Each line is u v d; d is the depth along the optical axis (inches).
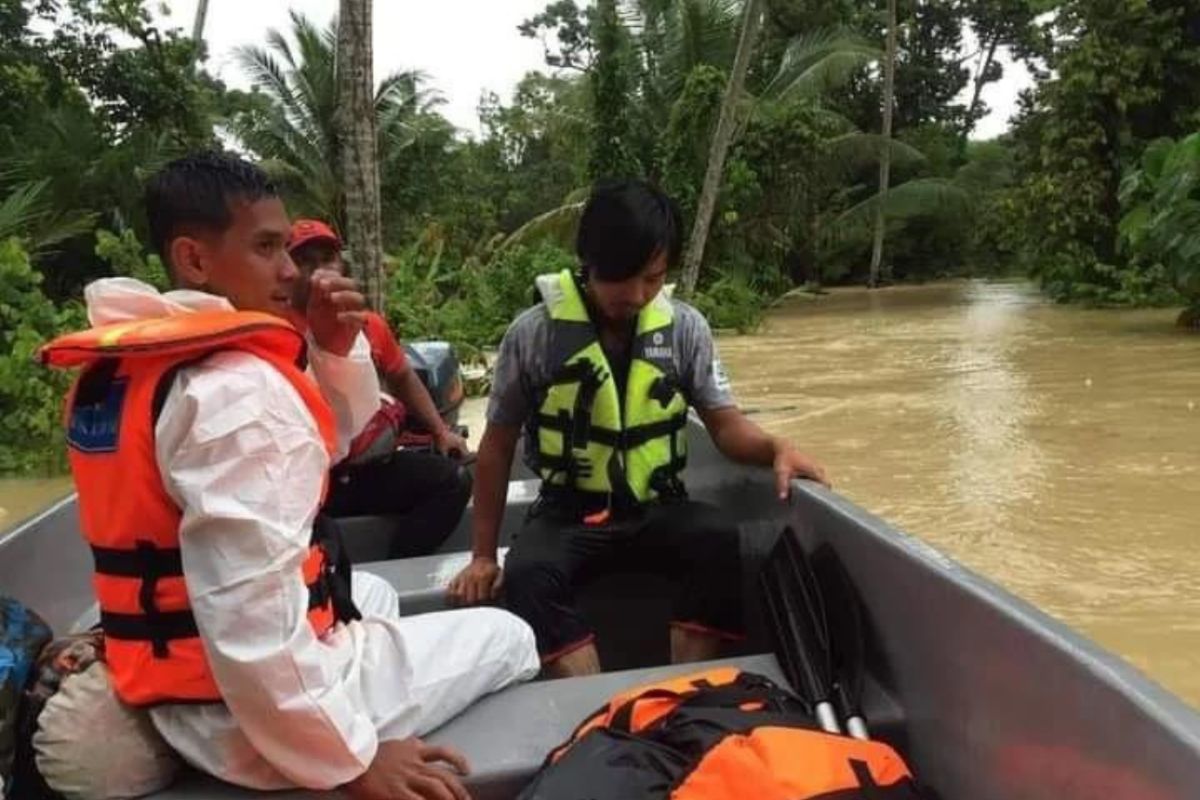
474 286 597.3
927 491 222.4
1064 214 693.3
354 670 66.1
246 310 66.7
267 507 58.1
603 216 88.7
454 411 173.5
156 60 666.2
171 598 60.8
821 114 931.3
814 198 927.7
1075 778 53.1
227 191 65.8
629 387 95.5
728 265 812.0
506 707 74.7
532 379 97.1
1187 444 254.4
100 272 609.6
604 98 802.2
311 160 826.8
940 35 1382.9
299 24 818.8
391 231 979.3
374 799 61.5
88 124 620.7
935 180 1067.3
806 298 978.1
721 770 58.3
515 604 92.7
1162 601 154.6
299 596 59.5
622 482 95.3
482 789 66.2
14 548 83.6
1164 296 655.8
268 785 62.2
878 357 483.2
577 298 96.3
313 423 62.2
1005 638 59.7
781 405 347.9
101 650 65.6
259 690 57.7
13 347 323.9
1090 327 561.0
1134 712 48.1
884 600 75.8
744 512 106.8
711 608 97.1
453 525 127.3
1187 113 670.5
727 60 841.5
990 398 340.5
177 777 64.8
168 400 58.8
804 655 78.0
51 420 311.3
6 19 610.5
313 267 119.6
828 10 1087.0
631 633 108.7
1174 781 45.1
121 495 60.1
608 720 69.7
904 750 73.2
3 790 62.1
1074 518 197.8
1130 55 659.4
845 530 81.8
